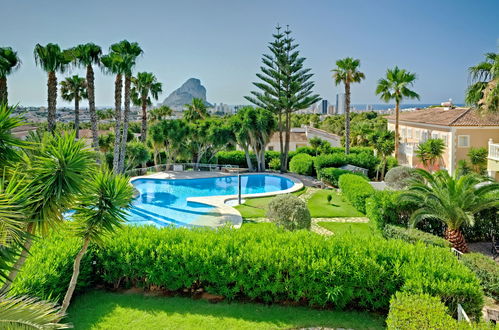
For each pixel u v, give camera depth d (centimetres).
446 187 988
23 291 528
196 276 688
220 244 704
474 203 973
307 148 3180
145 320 602
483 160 1942
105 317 608
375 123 5366
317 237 746
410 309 495
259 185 2416
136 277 723
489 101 1364
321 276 642
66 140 434
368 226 1300
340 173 2144
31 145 452
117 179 541
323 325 594
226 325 590
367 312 642
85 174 449
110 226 529
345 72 2747
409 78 2531
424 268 620
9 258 363
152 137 2634
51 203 421
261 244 700
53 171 419
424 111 3130
